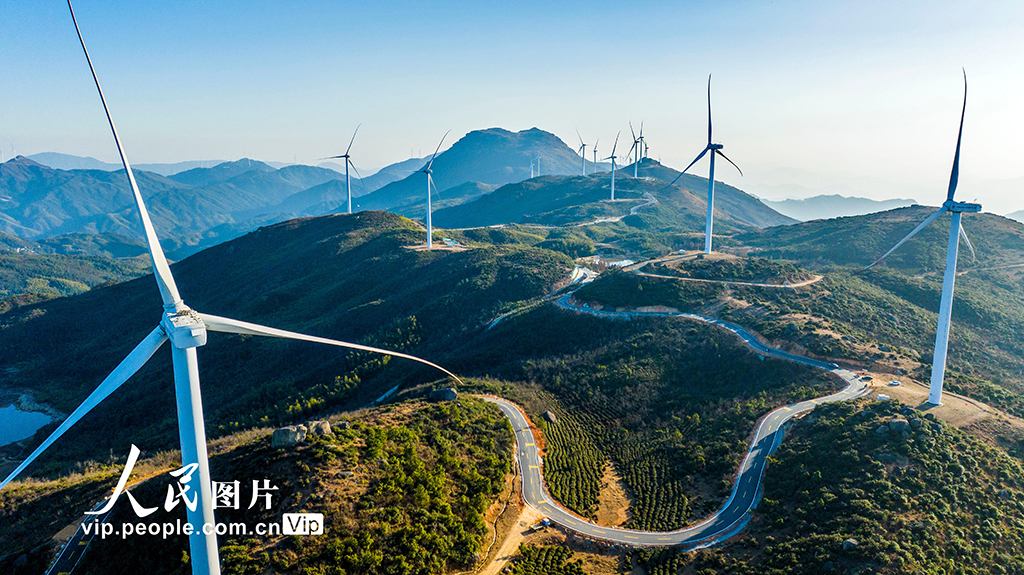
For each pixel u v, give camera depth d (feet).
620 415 390.42
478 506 252.62
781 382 376.89
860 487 249.34
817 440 294.25
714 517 268.00
